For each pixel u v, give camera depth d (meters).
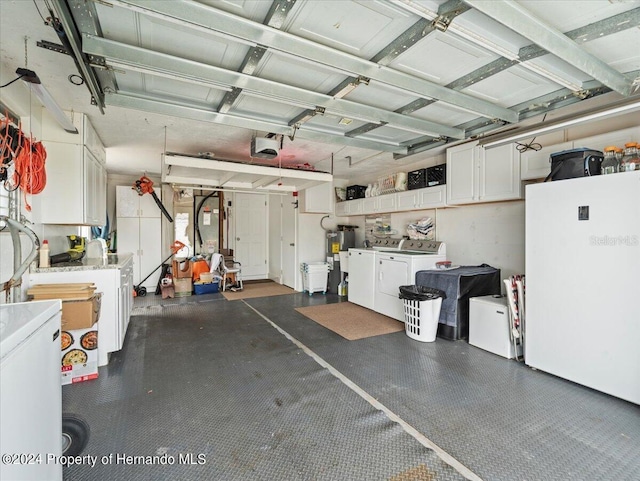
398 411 2.16
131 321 4.28
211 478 1.57
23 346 1.02
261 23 1.71
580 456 1.74
